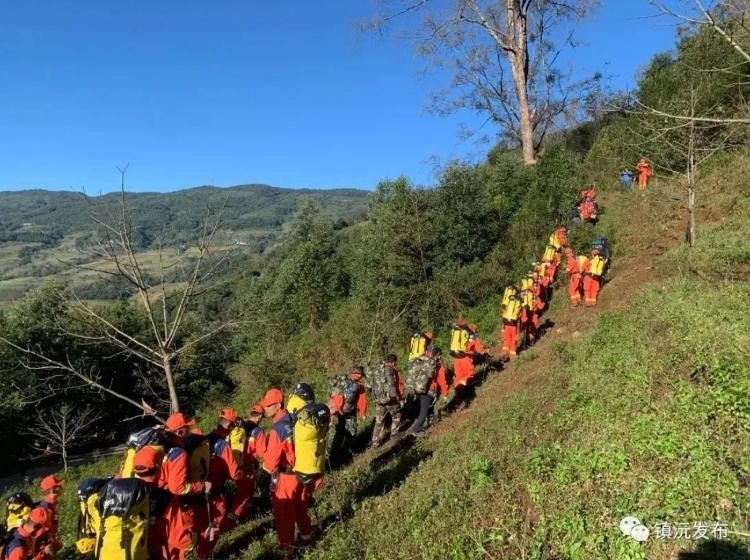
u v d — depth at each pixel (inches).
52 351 1013.8
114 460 782.5
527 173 1016.9
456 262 840.3
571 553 177.3
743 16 219.3
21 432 987.9
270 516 323.9
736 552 158.1
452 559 193.6
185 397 1007.6
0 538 289.6
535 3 1200.2
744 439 205.0
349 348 834.2
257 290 1034.1
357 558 217.0
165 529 222.2
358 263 1007.0
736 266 468.4
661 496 189.6
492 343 682.2
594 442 238.7
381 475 332.2
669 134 686.5
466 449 311.7
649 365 297.1
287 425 249.4
